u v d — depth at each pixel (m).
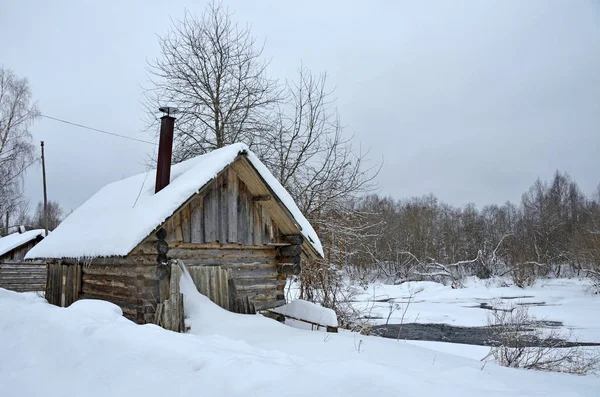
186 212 9.86
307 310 10.51
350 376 3.39
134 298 9.38
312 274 14.78
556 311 22.30
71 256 10.70
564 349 11.95
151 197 10.05
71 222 13.11
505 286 36.22
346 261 17.11
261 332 8.32
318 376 3.43
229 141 19.39
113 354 4.70
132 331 5.11
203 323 8.59
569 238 44.25
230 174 10.75
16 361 5.43
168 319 8.36
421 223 48.47
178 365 4.10
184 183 9.53
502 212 68.19
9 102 32.38
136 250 9.09
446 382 4.27
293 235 11.50
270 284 11.54
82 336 5.39
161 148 10.71
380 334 16.03
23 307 7.30
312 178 16.53
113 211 11.09
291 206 11.12
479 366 7.36
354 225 16.91
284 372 3.60
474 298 30.11
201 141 19.30
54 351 5.36
